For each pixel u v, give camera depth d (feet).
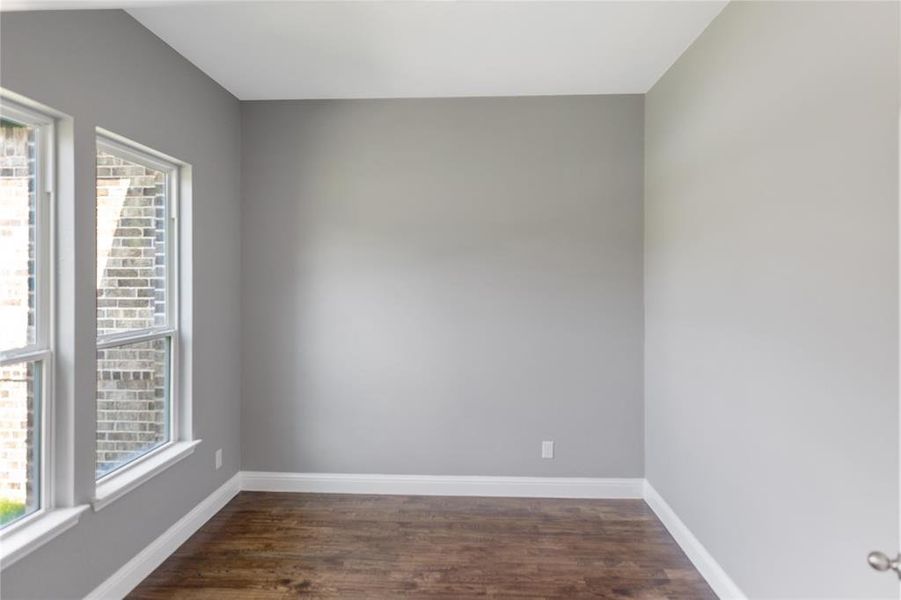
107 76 7.01
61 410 6.42
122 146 7.72
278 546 8.86
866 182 4.76
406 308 11.12
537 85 10.38
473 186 11.00
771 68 6.23
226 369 10.62
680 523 8.99
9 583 5.58
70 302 6.42
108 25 7.04
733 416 7.18
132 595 7.41
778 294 6.13
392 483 11.18
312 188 11.15
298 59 9.14
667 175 9.61
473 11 7.55
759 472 6.54
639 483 10.98
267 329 11.25
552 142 10.93
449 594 7.54
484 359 11.05
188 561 8.34
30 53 5.78
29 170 6.16
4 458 5.85
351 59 9.15
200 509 9.55
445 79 10.05
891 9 4.45
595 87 10.50
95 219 6.79
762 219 6.46
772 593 6.25
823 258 5.34
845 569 5.05
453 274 11.05
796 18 5.74
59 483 6.42
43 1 4.45
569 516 10.09
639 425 10.97
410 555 8.59
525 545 8.95
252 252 11.23
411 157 11.06
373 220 11.11
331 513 10.17
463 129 11.00
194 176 9.34
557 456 11.05
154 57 8.11
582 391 11.00
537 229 10.96
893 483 4.49
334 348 11.21
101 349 7.28
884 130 4.55
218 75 9.80
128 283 7.96
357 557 8.52
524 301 11.00
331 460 11.27
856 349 4.89
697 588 7.73
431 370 11.12
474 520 9.90
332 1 7.23
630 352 10.94
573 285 10.95
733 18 7.14
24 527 5.91
